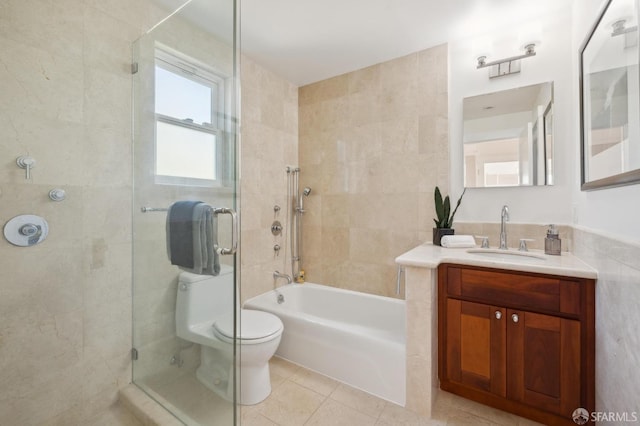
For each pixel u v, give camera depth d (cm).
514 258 175
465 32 197
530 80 186
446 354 159
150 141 150
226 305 137
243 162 225
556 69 179
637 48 94
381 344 164
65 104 130
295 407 156
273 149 252
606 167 118
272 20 185
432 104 215
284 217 263
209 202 140
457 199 209
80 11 133
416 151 221
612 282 107
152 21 150
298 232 274
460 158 207
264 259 244
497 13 179
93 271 141
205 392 139
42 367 127
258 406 157
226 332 135
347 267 254
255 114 235
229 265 137
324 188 265
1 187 116
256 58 229
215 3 138
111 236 146
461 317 154
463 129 205
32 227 123
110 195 146
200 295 142
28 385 123
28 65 120
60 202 130
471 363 152
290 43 210
